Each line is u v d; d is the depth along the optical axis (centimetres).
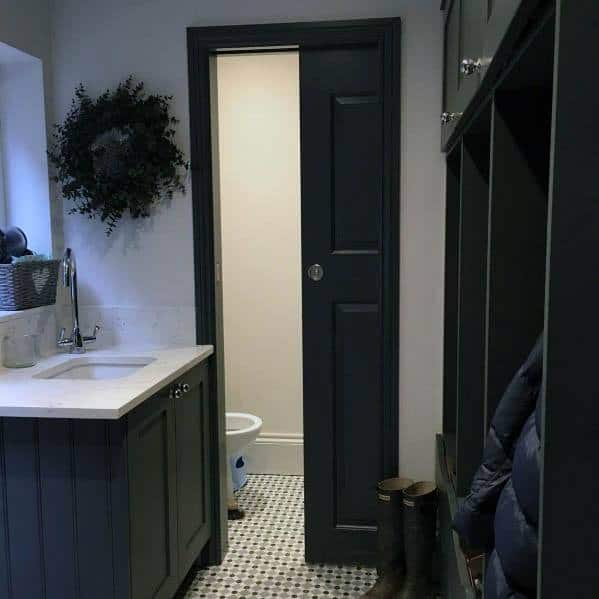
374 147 260
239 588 258
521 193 132
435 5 249
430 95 252
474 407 194
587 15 78
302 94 261
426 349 262
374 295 266
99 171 256
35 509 190
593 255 81
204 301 269
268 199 369
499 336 136
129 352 258
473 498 121
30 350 243
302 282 269
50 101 267
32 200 268
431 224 257
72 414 177
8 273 235
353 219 264
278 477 378
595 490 83
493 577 109
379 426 268
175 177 264
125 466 185
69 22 266
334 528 276
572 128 80
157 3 261
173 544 226
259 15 256
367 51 257
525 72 117
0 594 195
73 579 191
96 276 275
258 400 380
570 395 83
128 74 265
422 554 244
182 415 237
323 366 271
